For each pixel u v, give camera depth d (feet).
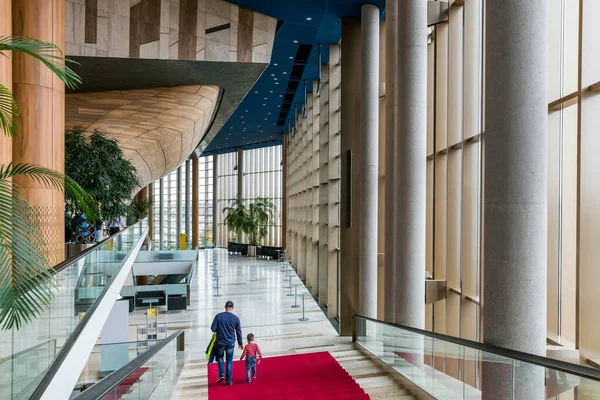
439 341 19.26
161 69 48.42
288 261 100.12
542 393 11.84
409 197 26.91
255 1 44.24
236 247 122.93
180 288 54.75
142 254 78.48
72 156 36.45
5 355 10.99
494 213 13.70
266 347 35.55
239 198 131.54
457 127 27.25
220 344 25.72
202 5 46.47
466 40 24.95
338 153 50.80
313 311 50.80
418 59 27.04
